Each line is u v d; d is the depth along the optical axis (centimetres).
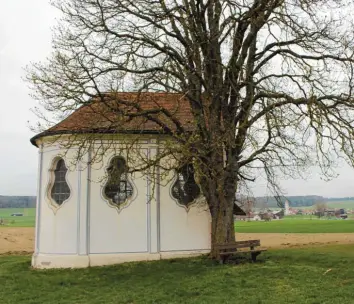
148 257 1941
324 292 1241
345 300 1155
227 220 1798
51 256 1953
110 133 1883
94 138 1786
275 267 1580
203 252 1978
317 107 1567
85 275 1734
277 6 1670
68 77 1625
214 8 1800
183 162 1605
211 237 1870
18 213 12462
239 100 1766
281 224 5953
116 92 1647
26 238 3972
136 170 1652
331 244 2595
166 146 1606
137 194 1984
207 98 1773
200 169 1638
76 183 1975
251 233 4112
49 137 2042
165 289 1409
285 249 2272
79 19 1720
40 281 1672
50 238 1986
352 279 1384
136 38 1711
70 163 1972
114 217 1962
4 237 3906
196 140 1590
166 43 1783
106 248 1938
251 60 1844
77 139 1891
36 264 1989
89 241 1936
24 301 1407
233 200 1827
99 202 1966
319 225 5353
